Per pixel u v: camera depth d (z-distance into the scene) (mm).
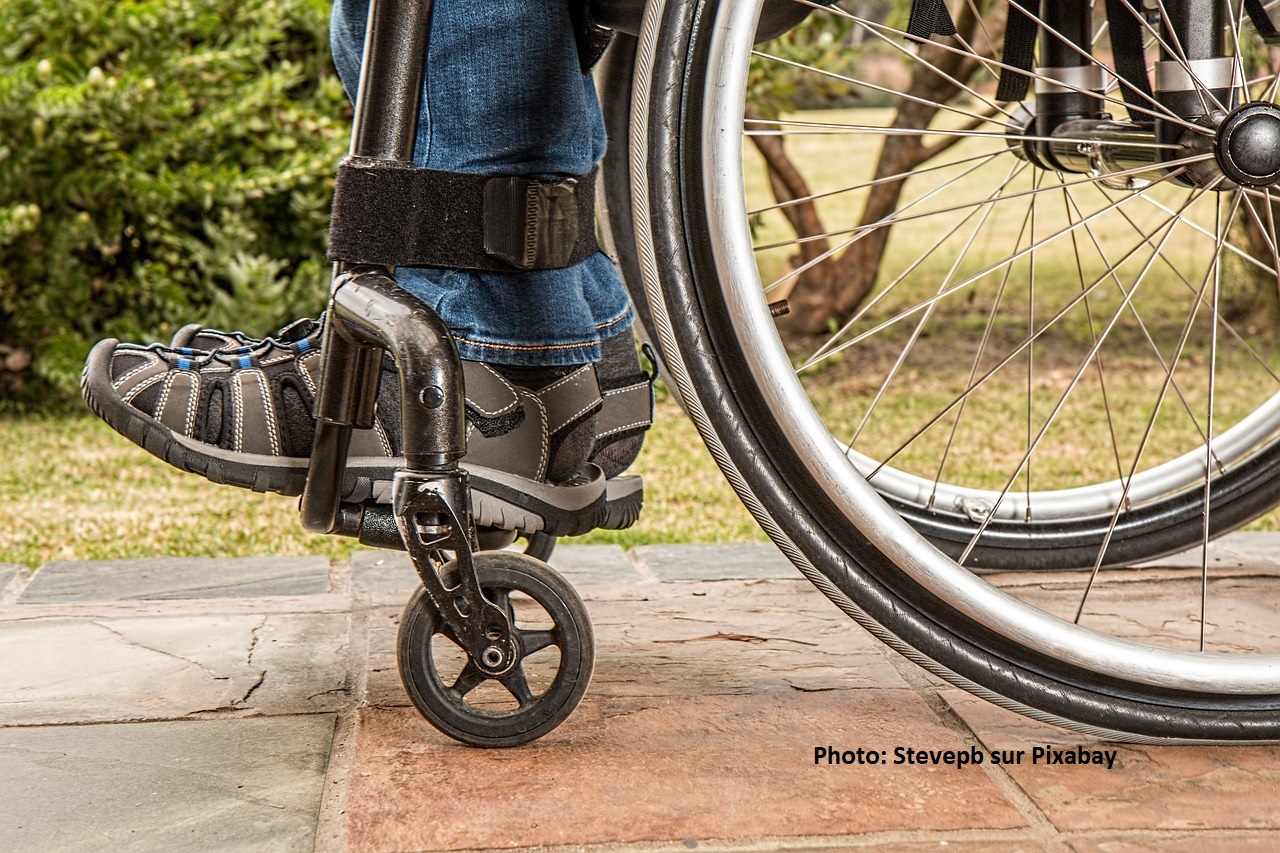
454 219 874
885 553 857
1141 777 859
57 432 2404
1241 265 3090
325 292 2693
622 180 1155
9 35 2582
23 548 1601
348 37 970
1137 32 978
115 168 2570
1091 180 994
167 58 2607
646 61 829
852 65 3201
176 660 1082
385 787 820
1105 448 2242
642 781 834
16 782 837
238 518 1789
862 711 971
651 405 1093
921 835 770
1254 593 1306
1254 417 1280
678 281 836
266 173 2648
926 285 3729
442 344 799
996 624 863
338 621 1195
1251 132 876
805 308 3227
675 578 1405
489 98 884
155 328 2672
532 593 850
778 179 3193
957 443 2303
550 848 746
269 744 903
